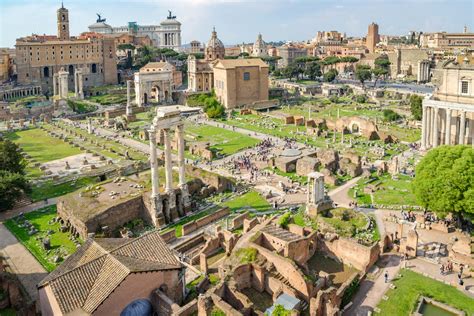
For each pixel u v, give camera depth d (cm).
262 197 9912
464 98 12319
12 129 17588
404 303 5678
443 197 7194
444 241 7350
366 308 5612
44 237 8050
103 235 7906
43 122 19162
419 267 6525
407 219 8281
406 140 14562
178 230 8369
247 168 12094
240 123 18138
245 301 5344
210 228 8181
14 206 9569
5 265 7050
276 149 13775
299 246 6681
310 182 8612
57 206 8938
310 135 15612
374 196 9681
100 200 8656
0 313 5606
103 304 4644
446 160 7425
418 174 7694
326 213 8600
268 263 6241
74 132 16912
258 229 7262
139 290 4981
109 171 11712
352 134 15612
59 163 12812
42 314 5069
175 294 5431
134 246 5400
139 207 8769
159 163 12488
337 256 6925
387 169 11338
